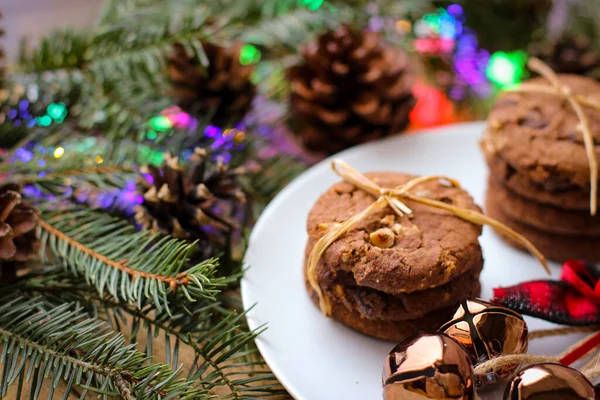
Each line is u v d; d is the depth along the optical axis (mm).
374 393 354
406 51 522
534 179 406
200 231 389
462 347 316
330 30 477
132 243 366
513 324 334
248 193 449
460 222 375
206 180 395
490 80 547
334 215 381
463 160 478
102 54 450
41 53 446
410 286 354
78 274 381
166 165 383
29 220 363
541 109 430
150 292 350
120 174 406
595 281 373
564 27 537
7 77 456
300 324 380
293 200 438
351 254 360
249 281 395
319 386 355
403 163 473
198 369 336
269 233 420
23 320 344
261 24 477
